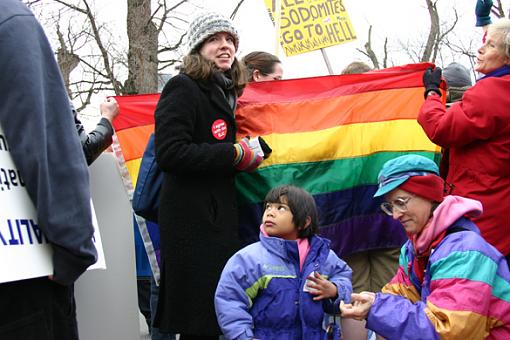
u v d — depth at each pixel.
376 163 4.08
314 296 3.00
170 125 3.28
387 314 2.55
